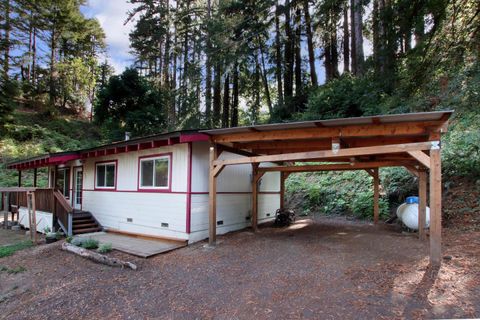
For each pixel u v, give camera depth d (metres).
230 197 8.85
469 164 7.85
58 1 26.58
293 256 5.57
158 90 22.48
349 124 5.17
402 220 7.60
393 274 4.33
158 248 6.93
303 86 17.53
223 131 6.41
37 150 20.38
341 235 7.23
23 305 4.39
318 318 3.39
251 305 3.83
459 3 7.39
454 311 3.28
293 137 5.80
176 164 7.71
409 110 9.15
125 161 9.31
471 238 5.73
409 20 8.01
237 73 19.80
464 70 7.91
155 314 3.82
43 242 8.57
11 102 21.84
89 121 28.78
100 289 4.71
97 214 10.33
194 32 23.14
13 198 12.87
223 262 5.58
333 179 12.52
